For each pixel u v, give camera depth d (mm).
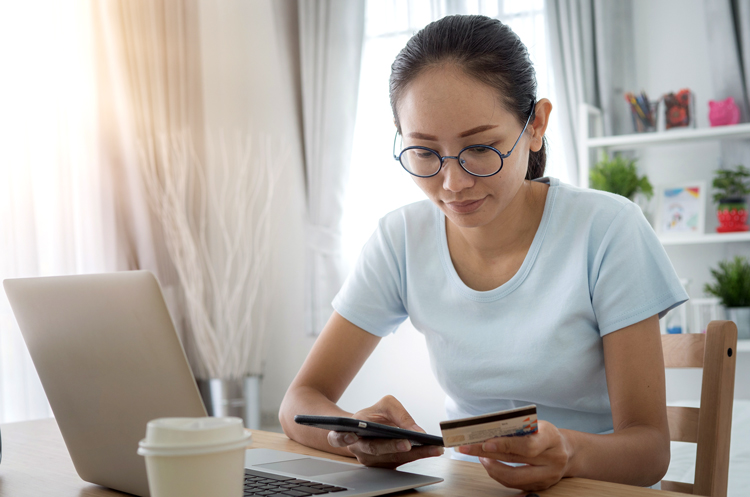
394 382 3191
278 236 3420
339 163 3238
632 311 957
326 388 1133
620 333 961
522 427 681
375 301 1189
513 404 1071
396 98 968
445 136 905
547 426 706
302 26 3301
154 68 3070
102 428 708
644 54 2967
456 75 892
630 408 916
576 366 1016
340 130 3236
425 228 1168
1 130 2600
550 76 2998
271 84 3430
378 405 854
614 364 957
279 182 3418
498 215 1045
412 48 947
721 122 2666
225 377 2961
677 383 2867
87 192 2863
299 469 803
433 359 1149
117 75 2949
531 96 955
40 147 2721
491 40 911
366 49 3330
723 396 894
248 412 2977
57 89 2768
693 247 2873
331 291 3225
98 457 733
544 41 3027
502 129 909
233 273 3361
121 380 664
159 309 610
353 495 671
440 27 939
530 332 1036
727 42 2715
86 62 2881
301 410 1015
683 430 1053
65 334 708
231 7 3480
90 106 2889
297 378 1138
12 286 749
